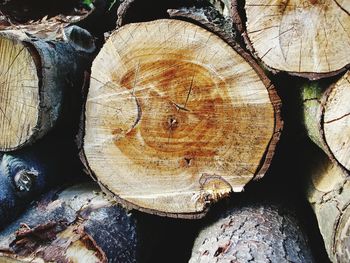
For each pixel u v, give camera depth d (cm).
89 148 64
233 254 55
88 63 76
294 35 54
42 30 78
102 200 66
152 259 69
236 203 65
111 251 61
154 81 60
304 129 62
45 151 73
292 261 55
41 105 66
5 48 66
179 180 62
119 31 60
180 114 60
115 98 62
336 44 53
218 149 60
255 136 59
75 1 94
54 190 71
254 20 54
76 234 62
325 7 52
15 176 68
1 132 69
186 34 58
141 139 62
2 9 90
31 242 62
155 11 66
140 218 67
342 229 55
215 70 58
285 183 71
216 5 65
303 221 68
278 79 62
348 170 55
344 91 53
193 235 72
